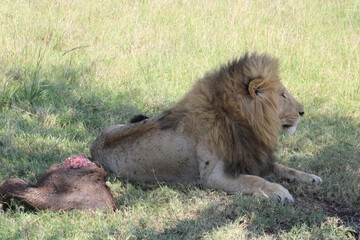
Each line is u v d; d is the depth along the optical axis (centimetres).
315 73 1468
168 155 841
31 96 1159
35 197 716
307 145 1045
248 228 703
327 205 805
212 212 742
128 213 734
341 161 960
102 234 656
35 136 991
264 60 822
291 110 885
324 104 1301
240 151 813
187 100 840
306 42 1638
